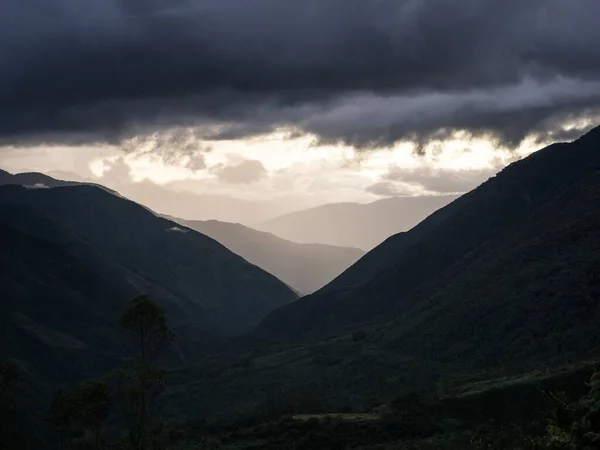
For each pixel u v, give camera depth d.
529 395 90.00
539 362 109.00
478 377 110.50
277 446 89.12
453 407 92.38
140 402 73.50
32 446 91.62
